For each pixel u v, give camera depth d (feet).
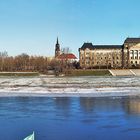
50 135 134.82
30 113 187.42
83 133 138.51
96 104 226.38
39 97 274.57
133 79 529.45
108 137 131.95
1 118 172.04
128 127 149.59
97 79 533.96
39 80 516.32
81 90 327.26
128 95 285.84
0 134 135.64
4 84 428.56
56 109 203.31
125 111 194.70
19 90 331.77
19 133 137.80
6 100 253.44
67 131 142.00
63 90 328.08
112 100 249.55
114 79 531.50
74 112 191.93
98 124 156.76
